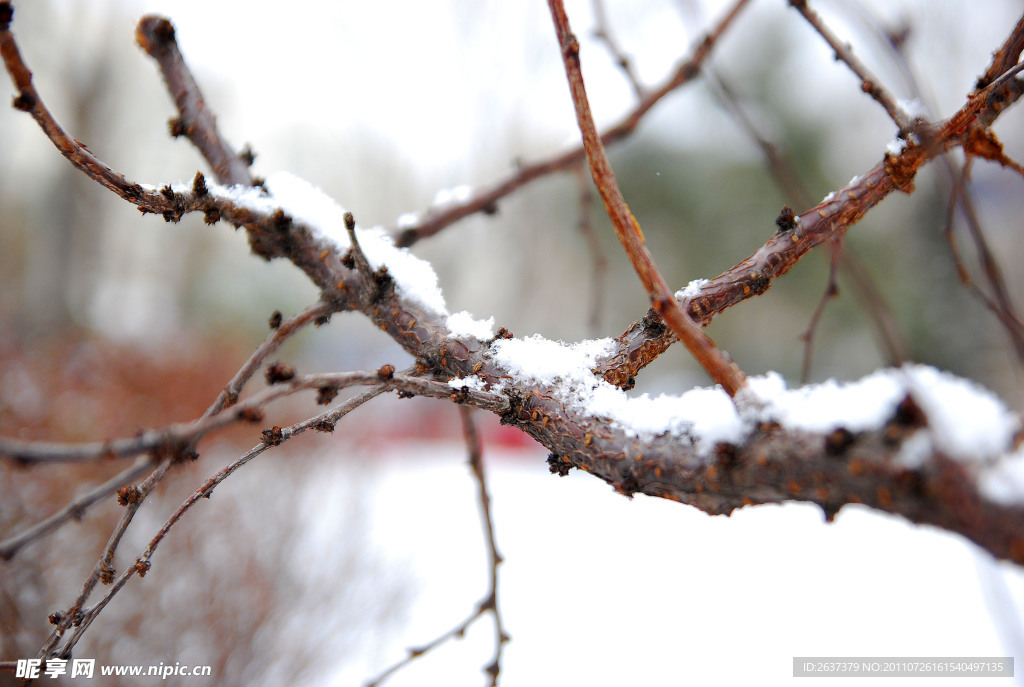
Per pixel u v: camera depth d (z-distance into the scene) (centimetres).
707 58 131
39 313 965
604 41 196
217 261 1233
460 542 566
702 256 920
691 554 600
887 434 64
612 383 107
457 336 113
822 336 916
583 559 573
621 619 473
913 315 698
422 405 934
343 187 1208
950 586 523
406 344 118
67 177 1040
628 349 110
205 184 115
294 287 1157
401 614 434
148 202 107
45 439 414
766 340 970
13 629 261
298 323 117
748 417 75
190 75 139
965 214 104
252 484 407
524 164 188
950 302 673
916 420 63
